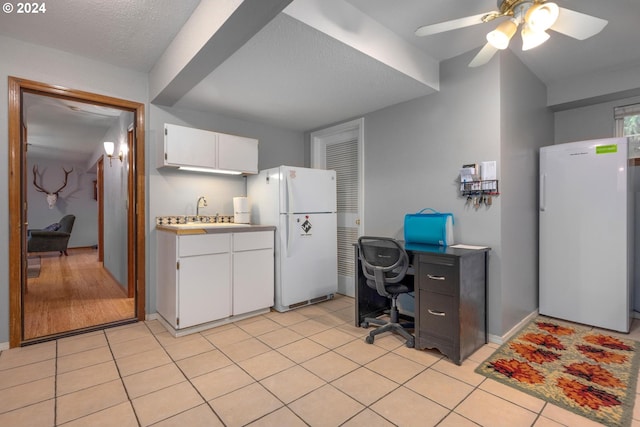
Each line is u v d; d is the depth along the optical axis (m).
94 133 5.50
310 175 3.51
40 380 1.97
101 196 6.46
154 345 2.50
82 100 2.79
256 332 2.77
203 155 3.13
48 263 6.28
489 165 2.57
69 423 1.58
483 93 2.62
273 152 4.17
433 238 2.71
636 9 2.12
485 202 2.62
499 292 2.54
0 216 2.38
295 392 1.85
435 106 2.96
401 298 3.25
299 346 2.48
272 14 1.69
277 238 3.34
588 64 2.95
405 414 1.65
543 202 3.11
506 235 2.61
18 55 2.44
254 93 2.96
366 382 1.96
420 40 2.54
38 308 3.40
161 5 2.04
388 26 2.35
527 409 1.68
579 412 1.65
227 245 2.95
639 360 2.22
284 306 3.34
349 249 3.98
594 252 2.85
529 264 3.04
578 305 2.94
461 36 2.48
